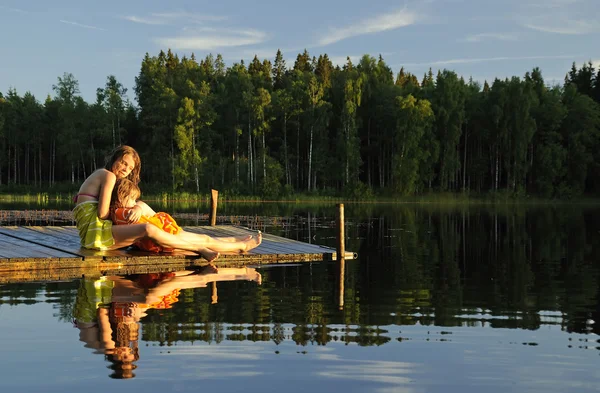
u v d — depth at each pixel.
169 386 3.60
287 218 24.66
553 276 8.85
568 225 21.44
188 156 53.97
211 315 5.65
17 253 9.09
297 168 58.94
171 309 5.90
